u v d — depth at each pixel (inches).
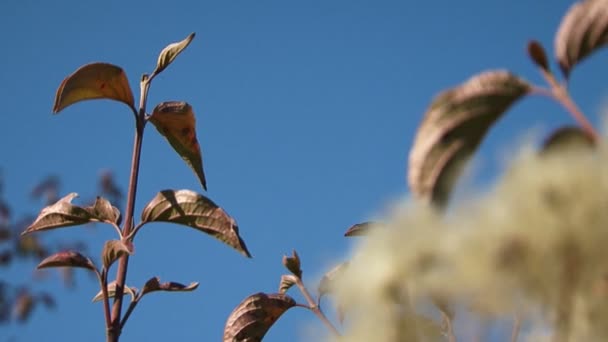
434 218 12.8
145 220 37.2
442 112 15.9
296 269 35.1
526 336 13.6
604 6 16.4
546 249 11.2
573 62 16.3
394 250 13.0
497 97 15.9
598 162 11.3
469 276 11.7
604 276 11.4
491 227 11.4
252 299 35.4
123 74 37.9
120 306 35.3
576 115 14.1
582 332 11.7
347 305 13.9
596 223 11.0
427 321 13.6
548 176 11.2
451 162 15.6
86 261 35.7
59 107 37.5
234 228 36.8
